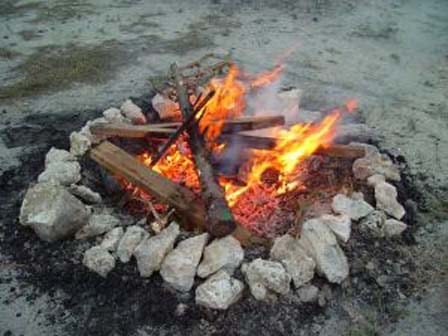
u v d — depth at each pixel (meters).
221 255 1.38
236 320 1.32
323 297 1.38
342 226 1.51
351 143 1.95
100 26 3.29
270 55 2.89
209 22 3.37
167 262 1.38
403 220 1.66
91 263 1.43
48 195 1.52
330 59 2.86
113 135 1.85
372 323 1.34
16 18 3.42
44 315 1.34
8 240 1.56
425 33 3.28
